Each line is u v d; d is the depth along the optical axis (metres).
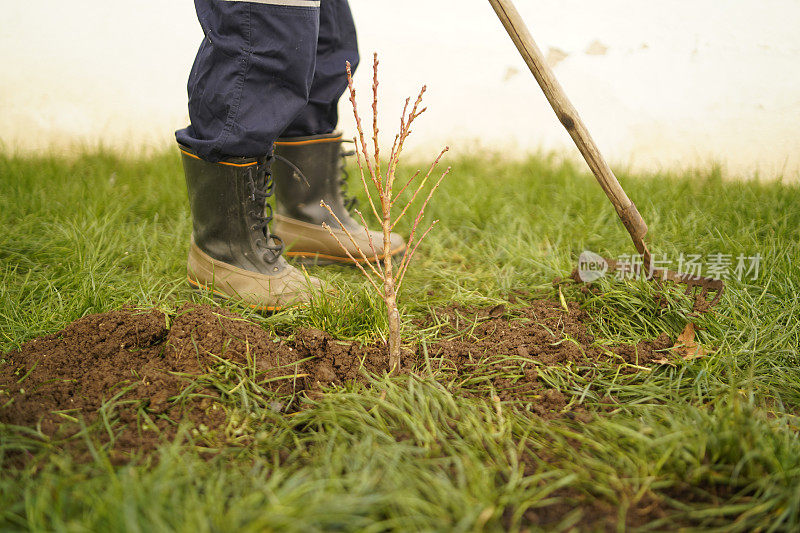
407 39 4.09
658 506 1.33
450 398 1.65
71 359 1.74
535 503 1.32
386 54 4.11
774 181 3.46
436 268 2.69
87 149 3.94
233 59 1.95
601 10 3.91
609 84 3.99
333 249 2.63
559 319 2.12
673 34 3.84
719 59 3.79
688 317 2.02
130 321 1.84
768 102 3.75
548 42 4.05
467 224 3.10
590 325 2.13
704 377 1.79
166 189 3.30
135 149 4.05
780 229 2.71
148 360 1.78
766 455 1.37
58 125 4.01
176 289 2.33
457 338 2.06
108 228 2.81
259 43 1.94
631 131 4.01
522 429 1.58
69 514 1.23
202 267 2.28
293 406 1.71
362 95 4.15
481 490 1.32
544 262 2.60
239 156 2.07
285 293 2.20
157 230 2.91
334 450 1.49
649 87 3.93
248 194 2.15
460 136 4.21
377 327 2.01
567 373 1.83
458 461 1.40
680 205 3.07
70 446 1.46
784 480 1.33
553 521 1.29
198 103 2.04
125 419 1.55
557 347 1.97
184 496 1.29
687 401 1.75
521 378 1.83
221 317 1.89
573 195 3.26
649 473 1.39
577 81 4.04
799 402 1.74
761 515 1.29
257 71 1.97
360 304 2.10
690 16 3.79
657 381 1.83
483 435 1.52
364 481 1.30
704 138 3.89
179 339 1.78
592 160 1.98
